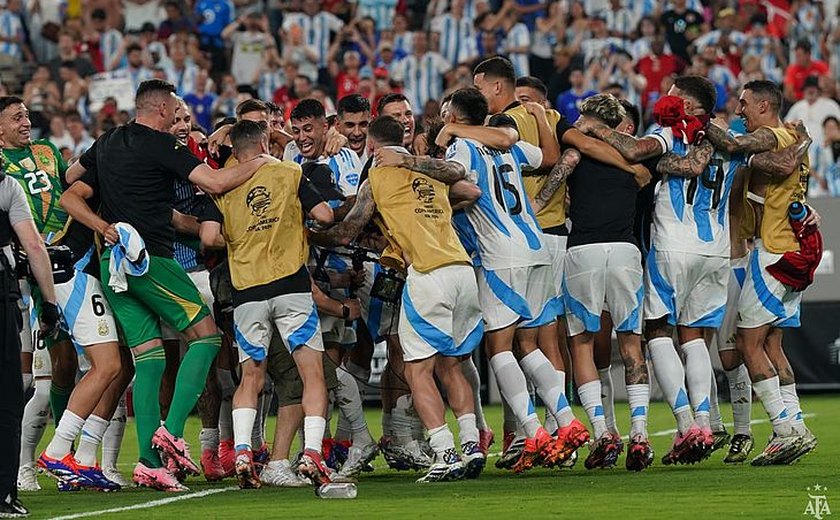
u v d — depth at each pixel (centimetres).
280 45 5575
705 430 2272
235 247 2122
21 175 2286
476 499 1911
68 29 5625
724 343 2456
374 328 2402
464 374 2455
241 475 2097
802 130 2380
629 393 2298
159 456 2142
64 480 2161
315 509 1833
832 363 4050
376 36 5512
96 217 2138
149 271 2128
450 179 2158
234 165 2278
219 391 2330
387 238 2197
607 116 2295
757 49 5325
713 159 2312
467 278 2122
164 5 5688
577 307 2300
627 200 2286
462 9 5353
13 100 2286
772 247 2356
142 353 2155
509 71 2331
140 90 2181
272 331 2131
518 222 2234
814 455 2547
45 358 2334
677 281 2300
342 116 2442
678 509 1781
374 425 3444
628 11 5375
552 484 2092
